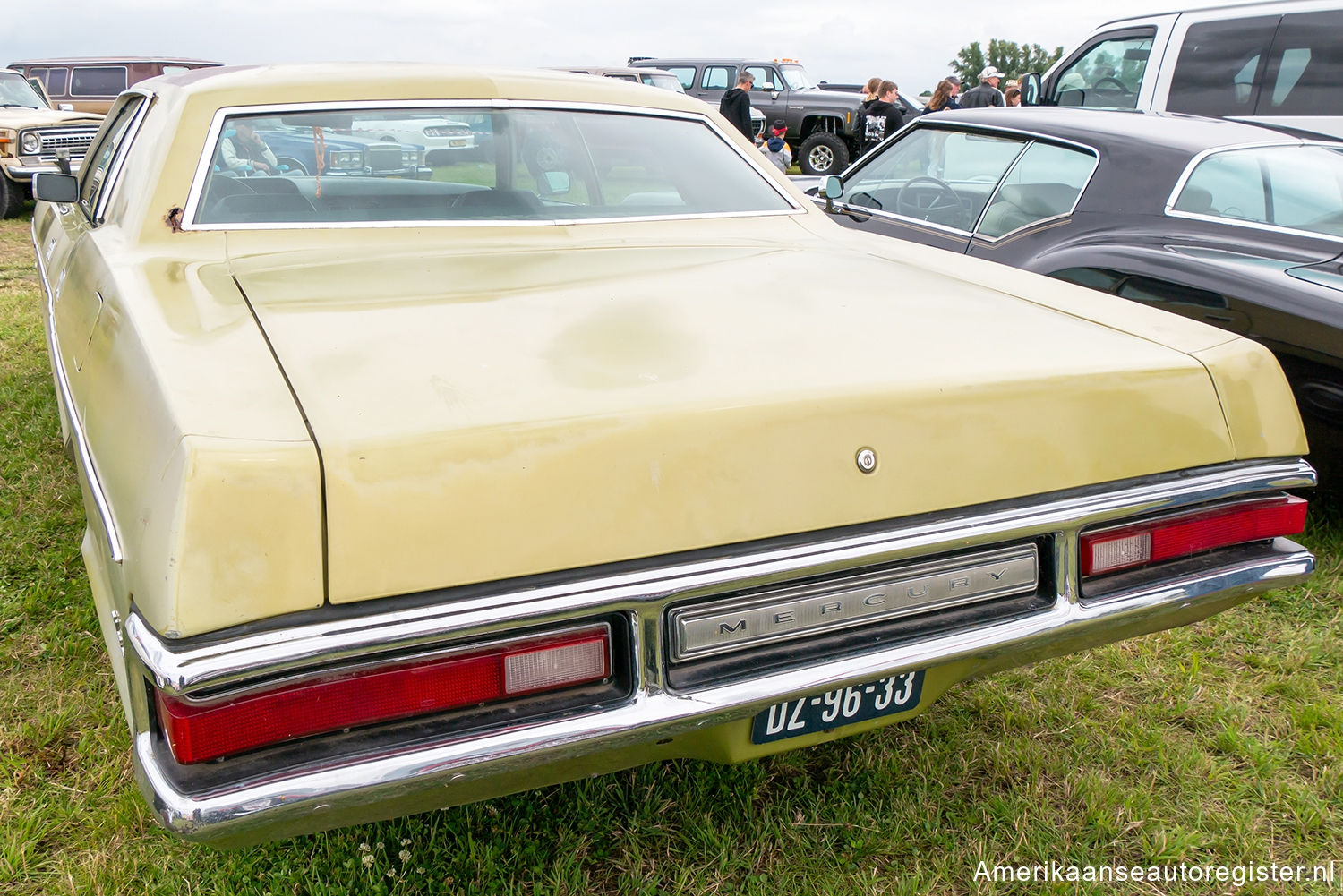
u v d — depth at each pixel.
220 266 1.98
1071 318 1.90
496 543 1.26
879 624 1.51
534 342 1.59
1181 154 3.63
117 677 1.42
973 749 2.21
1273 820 2.00
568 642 1.32
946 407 1.51
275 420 1.27
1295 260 3.16
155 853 1.84
